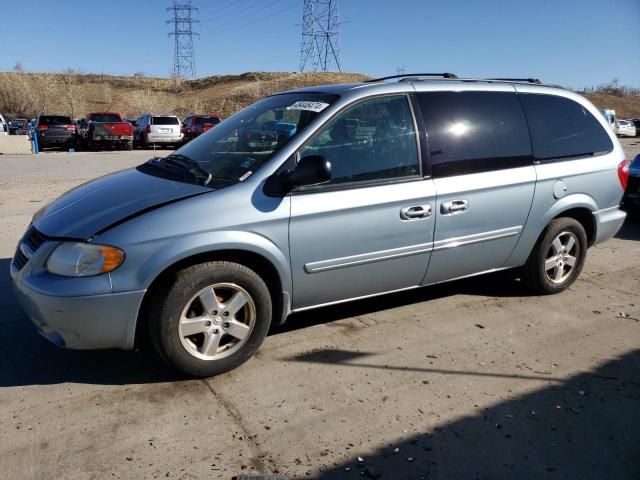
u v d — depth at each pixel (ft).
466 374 11.91
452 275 14.49
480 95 14.51
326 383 11.45
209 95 217.77
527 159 14.94
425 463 9.07
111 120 85.61
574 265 16.70
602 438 9.82
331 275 12.42
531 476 8.84
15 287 11.27
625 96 264.31
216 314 11.29
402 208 12.83
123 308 10.41
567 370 12.16
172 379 11.53
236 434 9.73
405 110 13.28
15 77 198.90
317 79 222.48
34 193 34.24
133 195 11.50
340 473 8.81
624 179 17.12
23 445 9.32
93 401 10.68
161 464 8.93
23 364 12.09
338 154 12.28
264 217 11.27
